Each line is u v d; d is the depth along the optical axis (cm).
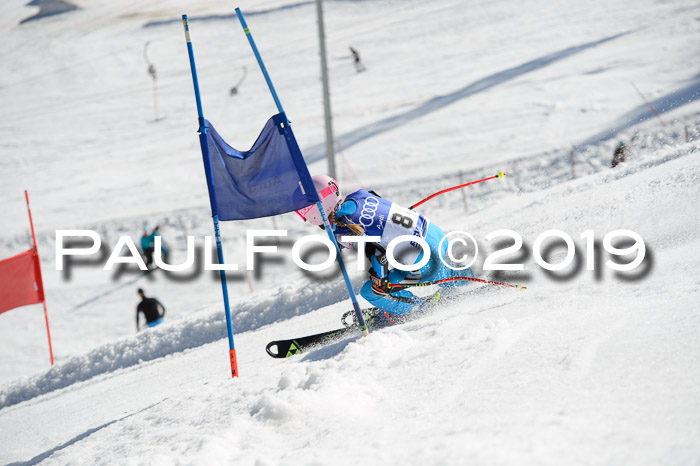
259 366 1012
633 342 506
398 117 6397
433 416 481
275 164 938
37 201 6203
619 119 4731
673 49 6119
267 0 12800
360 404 561
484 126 5494
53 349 3183
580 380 465
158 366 1534
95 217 5475
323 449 479
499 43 8256
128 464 560
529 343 579
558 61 6800
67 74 10719
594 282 823
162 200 5609
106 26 12862
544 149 4578
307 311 1574
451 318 802
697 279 690
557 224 1332
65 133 8250
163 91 9325
